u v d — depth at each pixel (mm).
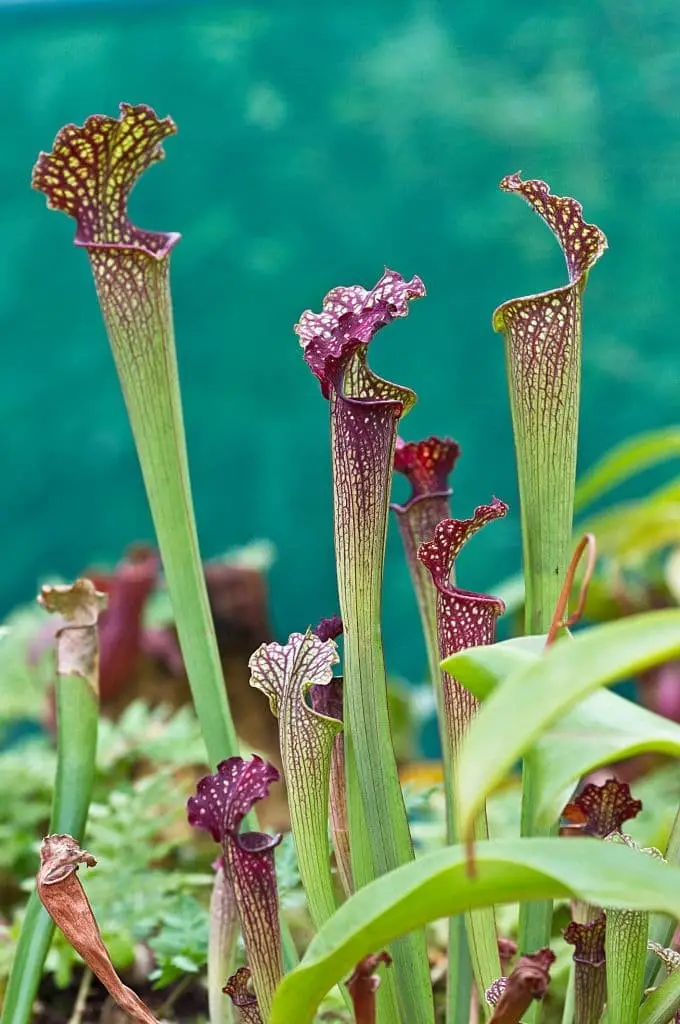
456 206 4516
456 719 1254
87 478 4922
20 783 1843
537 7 4242
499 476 4551
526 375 1259
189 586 1303
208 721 1309
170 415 1290
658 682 2383
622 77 4176
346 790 1283
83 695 1350
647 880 1119
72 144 1271
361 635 1246
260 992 1254
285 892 1432
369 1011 1183
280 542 4859
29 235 4844
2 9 4219
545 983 1165
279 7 4516
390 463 1236
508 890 1135
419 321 4605
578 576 1840
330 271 4711
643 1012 1241
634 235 4199
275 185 4695
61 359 4914
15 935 1577
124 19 4309
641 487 4309
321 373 1239
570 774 1148
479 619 1245
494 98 4316
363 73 4531
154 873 1585
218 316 4816
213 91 4645
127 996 1255
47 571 4855
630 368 4262
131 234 1303
